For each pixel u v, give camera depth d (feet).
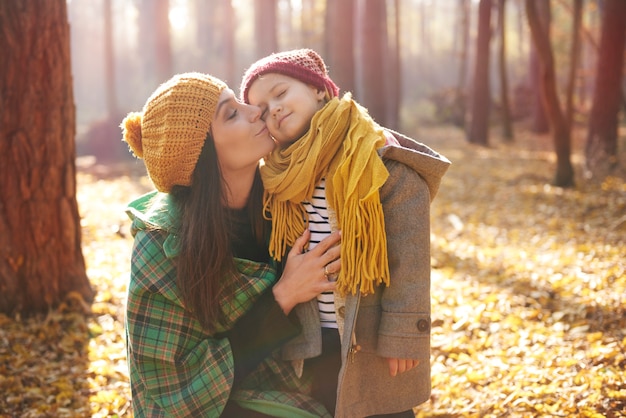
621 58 39.93
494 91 142.72
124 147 58.59
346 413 7.25
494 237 25.55
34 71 14.65
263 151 7.29
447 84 159.12
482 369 12.82
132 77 116.26
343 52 45.96
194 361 7.14
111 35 60.59
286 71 7.26
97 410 11.41
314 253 7.21
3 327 14.37
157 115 6.90
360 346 7.23
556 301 16.94
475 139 68.18
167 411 7.10
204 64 110.83
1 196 14.82
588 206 29.68
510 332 14.93
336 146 7.02
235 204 7.69
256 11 93.56
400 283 7.06
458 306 16.44
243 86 7.68
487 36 66.69
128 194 34.68
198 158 7.11
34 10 14.51
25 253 15.03
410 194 7.13
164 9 71.00
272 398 7.29
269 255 7.79
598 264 20.11
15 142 14.71
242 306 7.29
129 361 7.52
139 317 7.16
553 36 86.53
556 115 35.58
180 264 6.98
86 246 21.59
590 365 12.72
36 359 13.34
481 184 38.99
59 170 15.31
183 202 7.26
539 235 25.41
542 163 49.34
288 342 7.57
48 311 15.16
